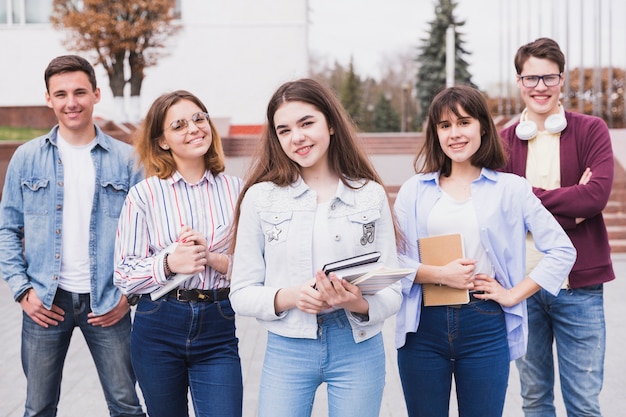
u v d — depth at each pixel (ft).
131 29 55.67
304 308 8.11
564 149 11.51
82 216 11.22
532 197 9.80
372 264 7.93
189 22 70.95
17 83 70.79
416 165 10.55
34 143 11.34
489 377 9.50
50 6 70.69
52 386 11.46
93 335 11.39
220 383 9.63
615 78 76.43
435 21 131.54
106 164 11.36
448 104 9.63
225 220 10.14
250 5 70.95
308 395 8.70
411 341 9.77
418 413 9.89
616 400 15.87
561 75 11.52
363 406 8.59
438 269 9.46
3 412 15.75
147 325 9.71
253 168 9.09
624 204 39.75
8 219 11.33
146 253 9.95
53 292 10.97
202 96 71.56
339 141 8.84
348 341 8.58
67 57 11.10
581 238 11.19
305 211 8.59
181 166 10.18
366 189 8.79
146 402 9.98
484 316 9.52
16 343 21.75
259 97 71.61
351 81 147.64
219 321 9.79
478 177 9.94
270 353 8.79
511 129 12.00
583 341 11.21
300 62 71.46
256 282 8.78
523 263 9.81
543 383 11.78
